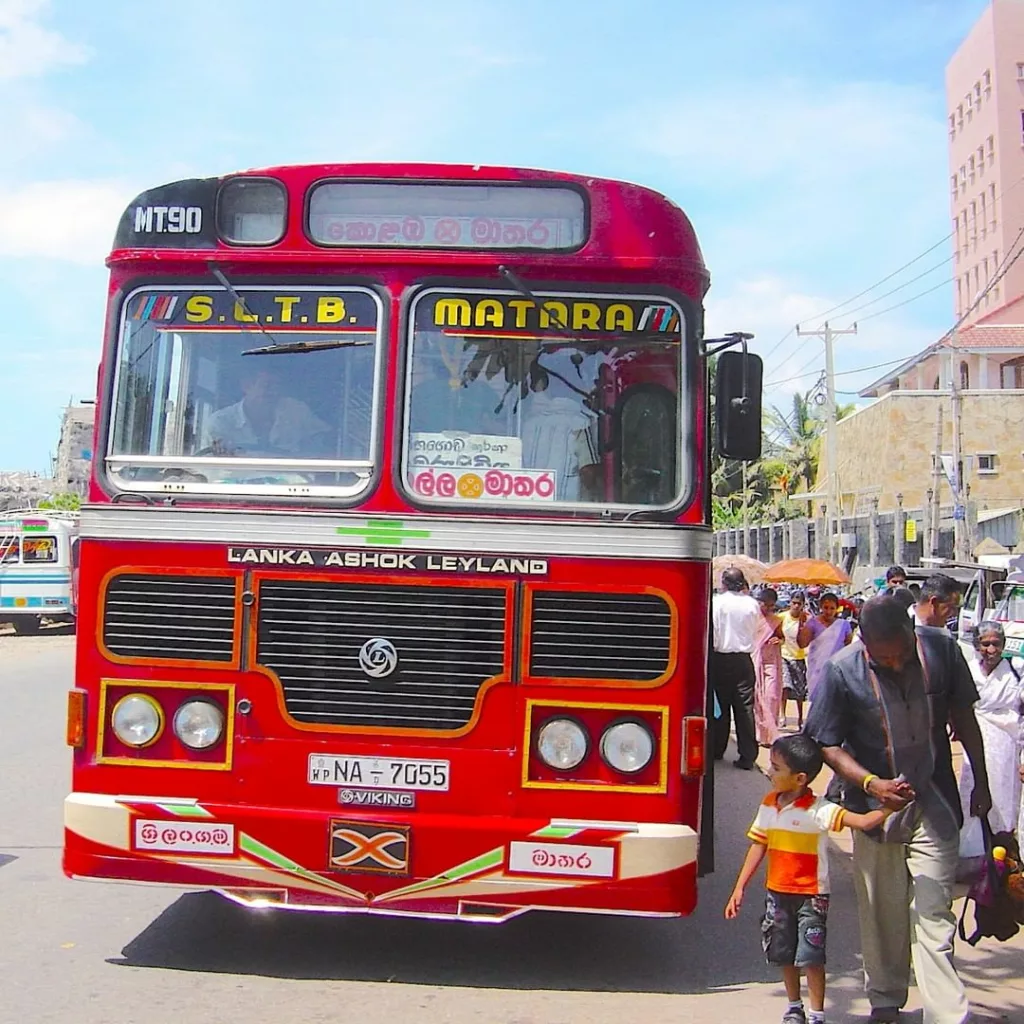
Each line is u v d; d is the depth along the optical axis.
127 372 5.42
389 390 5.28
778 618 13.27
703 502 5.23
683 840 5.07
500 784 5.11
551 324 5.32
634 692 5.12
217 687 5.21
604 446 5.27
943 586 6.30
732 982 5.55
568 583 5.15
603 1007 5.13
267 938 5.96
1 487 65.50
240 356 5.39
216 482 5.31
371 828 5.08
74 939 5.93
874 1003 5.07
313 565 5.20
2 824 8.54
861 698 4.89
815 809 4.88
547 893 5.04
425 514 5.19
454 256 5.32
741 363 5.45
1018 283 63.81
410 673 5.15
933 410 38.22
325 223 5.39
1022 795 6.64
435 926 6.23
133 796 5.23
